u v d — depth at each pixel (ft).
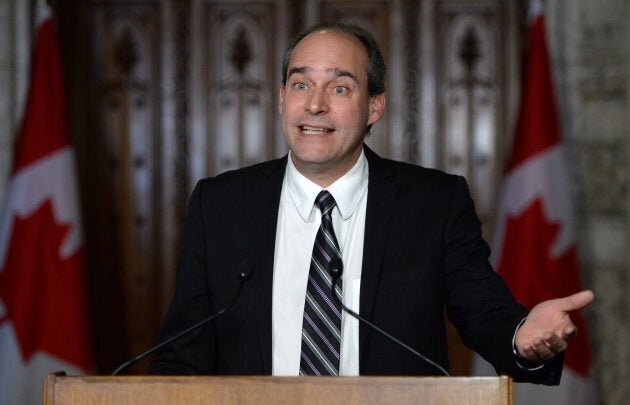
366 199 22.85
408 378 16.88
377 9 48.85
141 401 17.08
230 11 49.11
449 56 48.70
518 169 43.16
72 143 46.16
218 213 23.06
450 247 22.35
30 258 42.70
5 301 42.39
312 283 21.83
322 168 22.35
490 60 48.57
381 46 48.78
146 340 48.65
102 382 17.15
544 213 42.60
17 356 41.91
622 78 46.03
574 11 46.50
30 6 47.21
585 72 46.37
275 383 16.99
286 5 48.96
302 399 16.94
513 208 43.01
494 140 48.42
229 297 22.07
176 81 49.06
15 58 46.98
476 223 22.89
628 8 45.91
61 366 42.04
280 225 22.80
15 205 43.09
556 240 42.47
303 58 22.09
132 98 49.01
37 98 43.88
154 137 48.98
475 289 21.59
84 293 42.96
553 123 43.42
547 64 43.80
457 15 48.73
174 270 48.85
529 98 43.55
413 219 22.47
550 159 42.98
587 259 45.88
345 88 22.07
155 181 48.96
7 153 46.39
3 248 42.88
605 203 46.03
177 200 48.85
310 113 21.77
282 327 21.76
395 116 48.57
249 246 22.41
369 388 16.89
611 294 45.75
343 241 22.49
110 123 48.93
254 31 49.06
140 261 48.83
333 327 21.42
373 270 21.83
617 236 45.83
